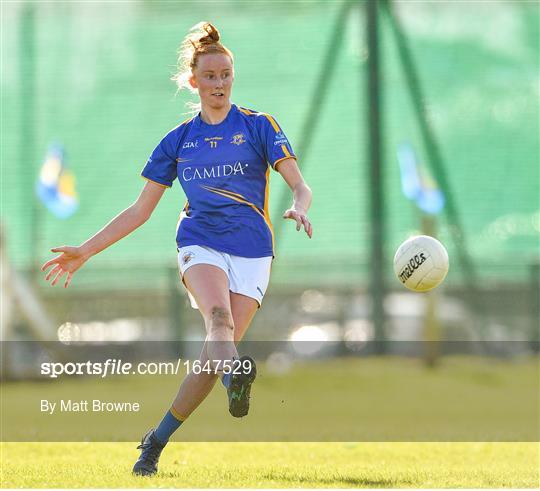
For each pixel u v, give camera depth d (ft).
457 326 208.74
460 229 215.72
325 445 90.94
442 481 65.26
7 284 191.31
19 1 243.81
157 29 243.40
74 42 244.01
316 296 209.87
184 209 67.97
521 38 238.68
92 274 209.97
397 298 209.46
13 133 239.30
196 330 207.51
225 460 79.20
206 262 64.75
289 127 233.35
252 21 237.66
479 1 237.45
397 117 226.17
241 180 65.98
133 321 207.82
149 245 228.63
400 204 224.12
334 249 223.92
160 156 67.97
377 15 223.51
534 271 212.02
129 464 74.08
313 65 234.38
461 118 235.40
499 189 234.38
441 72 236.02
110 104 241.76
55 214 234.38
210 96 65.67
